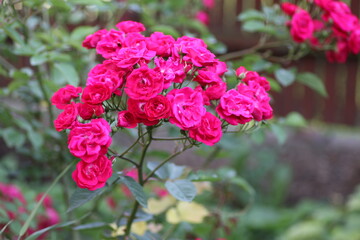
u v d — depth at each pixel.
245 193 3.23
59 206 1.87
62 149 1.61
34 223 1.46
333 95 4.20
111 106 1.16
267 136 3.85
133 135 1.52
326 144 3.84
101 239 1.32
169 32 1.54
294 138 3.89
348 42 1.54
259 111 1.15
